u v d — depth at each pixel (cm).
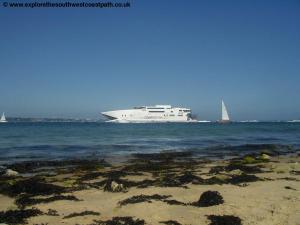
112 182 1320
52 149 3231
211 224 881
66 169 2011
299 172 1738
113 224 880
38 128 8831
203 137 5491
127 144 3931
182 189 1295
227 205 1039
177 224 880
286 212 971
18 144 3728
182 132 7219
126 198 1159
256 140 4878
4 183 1493
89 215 960
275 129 9312
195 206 1038
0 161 2375
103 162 2327
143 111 15950
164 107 16138
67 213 991
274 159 2503
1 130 7338
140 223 886
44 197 1202
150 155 2773
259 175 1636
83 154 2845
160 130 8150
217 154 2941
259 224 877
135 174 1769
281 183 1401
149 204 1058
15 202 1132
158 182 1445
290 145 3994
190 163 2284
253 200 1102
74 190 1306
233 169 1797
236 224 877
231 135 6172
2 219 920
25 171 1948
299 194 1191
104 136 5453
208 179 1456
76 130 7738
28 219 930
